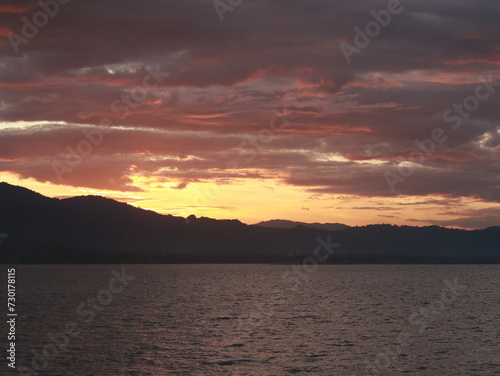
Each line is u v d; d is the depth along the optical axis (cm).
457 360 4466
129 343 5084
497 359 4506
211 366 4191
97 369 4084
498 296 11338
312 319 6969
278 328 6097
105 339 5294
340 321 6756
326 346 4984
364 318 7088
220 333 5700
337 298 10631
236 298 10538
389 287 14775
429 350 4844
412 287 14800
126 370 4053
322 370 4106
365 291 12950
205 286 14962
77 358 4441
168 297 10669
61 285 14588
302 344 5075
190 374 3950
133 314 7456
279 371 4062
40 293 11331
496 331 5944
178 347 4900
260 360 4403
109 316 7175
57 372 4000
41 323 6384
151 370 4066
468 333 5800
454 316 7375
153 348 4847
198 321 6731
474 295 11669
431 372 4088
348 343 5147
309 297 10881
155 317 7119
